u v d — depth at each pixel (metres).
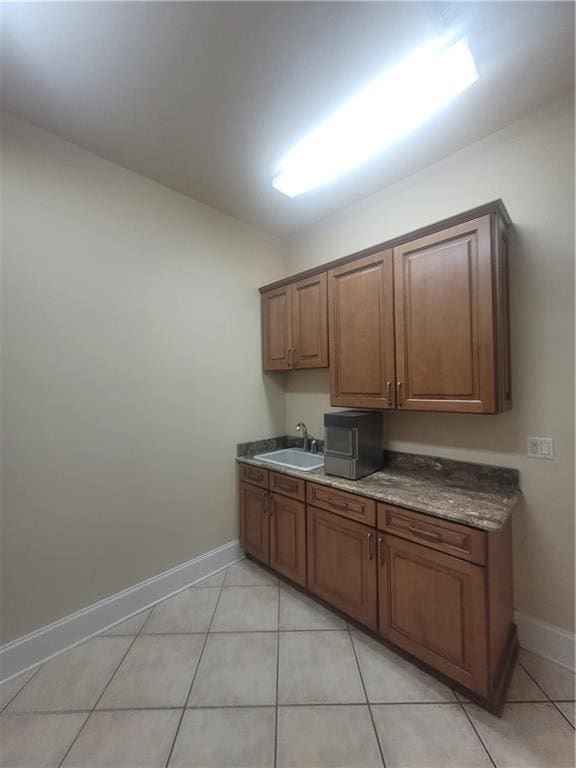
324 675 1.51
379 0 1.12
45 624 1.66
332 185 2.19
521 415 1.69
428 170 2.01
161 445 2.15
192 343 2.33
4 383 1.55
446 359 1.65
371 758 1.18
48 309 1.69
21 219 1.61
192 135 1.74
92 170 1.85
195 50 1.29
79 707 1.38
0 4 1.12
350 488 1.77
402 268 1.80
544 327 1.62
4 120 1.56
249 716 1.33
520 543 1.69
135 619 1.92
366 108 1.58
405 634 1.56
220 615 1.94
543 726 1.28
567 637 1.55
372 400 1.96
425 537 1.48
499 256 1.53
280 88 1.46
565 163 1.55
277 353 2.64
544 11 1.17
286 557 2.18
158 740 1.25
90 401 1.83
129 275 2.01
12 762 1.19
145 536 2.06
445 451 1.96
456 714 1.33
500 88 1.48
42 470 1.66
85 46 1.26
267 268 2.86
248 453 2.67
